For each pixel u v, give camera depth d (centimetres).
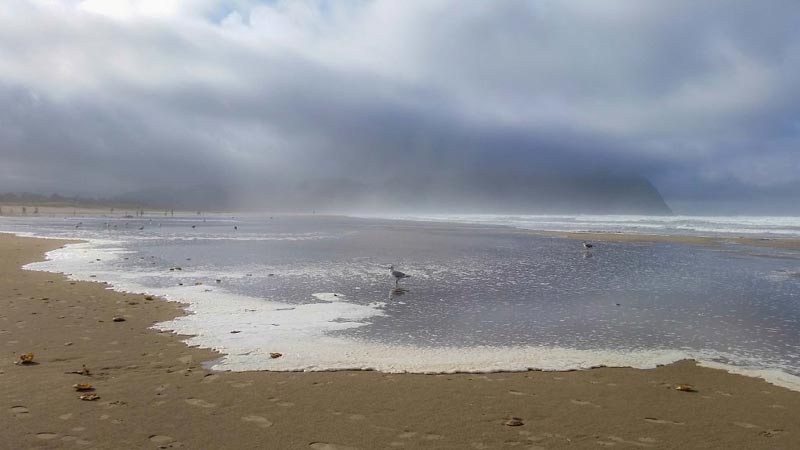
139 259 2336
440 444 564
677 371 855
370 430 599
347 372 824
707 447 568
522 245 3431
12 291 1468
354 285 1673
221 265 2158
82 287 1557
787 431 615
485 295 1521
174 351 920
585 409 680
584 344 1009
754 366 887
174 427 595
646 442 579
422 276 1898
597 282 1788
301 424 612
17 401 665
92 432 574
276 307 1312
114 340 984
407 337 1046
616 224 7312
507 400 709
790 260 2547
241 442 558
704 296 1534
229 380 773
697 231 5325
